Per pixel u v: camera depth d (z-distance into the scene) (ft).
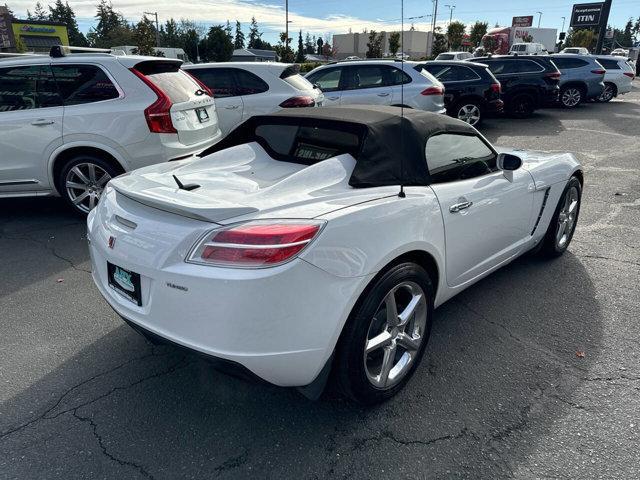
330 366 7.23
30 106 16.11
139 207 7.54
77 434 7.51
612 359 9.29
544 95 44.50
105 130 15.89
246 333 6.37
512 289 12.10
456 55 72.59
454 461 6.97
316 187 7.75
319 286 6.64
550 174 12.32
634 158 27.66
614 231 16.06
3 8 139.85
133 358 9.45
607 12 82.43
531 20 237.04
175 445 7.28
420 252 8.27
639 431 7.48
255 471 6.81
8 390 8.50
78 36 299.99
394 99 29.68
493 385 8.57
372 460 7.00
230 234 6.43
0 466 6.90
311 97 24.41
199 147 17.67
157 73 16.98
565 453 7.07
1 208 19.03
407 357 8.39
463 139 10.03
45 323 10.70
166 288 6.71
